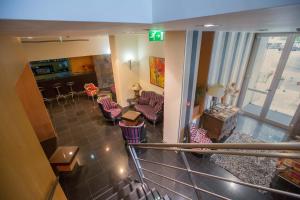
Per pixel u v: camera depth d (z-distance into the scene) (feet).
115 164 12.80
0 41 7.47
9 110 3.70
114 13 3.67
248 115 18.92
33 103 14.89
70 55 22.77
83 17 3.31
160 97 18.81
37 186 4.13
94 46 24.27
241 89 18.69
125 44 20.34
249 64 17.44
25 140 4.09
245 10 2.59
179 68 10.57
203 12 3.20
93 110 22.61
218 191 10.18
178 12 3.67
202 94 14.08
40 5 2.82
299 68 14.75
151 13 4.28
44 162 4.91
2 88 3.66
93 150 14.48
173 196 9.96
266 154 2.53
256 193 9.96
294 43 14.29
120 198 8.76
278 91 16.52
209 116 14.29
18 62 10.91
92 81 31.14
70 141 15.93
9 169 3.14
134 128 13.60
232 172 11.48
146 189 8.73
